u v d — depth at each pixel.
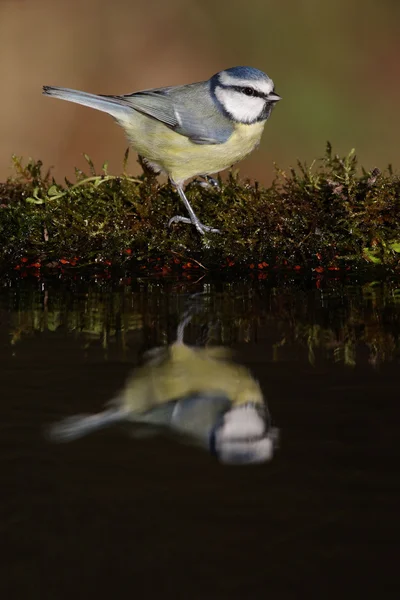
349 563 3.31
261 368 5.58
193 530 3.56
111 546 3.43
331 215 8.49
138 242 8.70
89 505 3.79
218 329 6.56
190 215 8.73
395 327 6.52
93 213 8.88
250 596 3.09
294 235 8.45
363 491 3.88
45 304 7.38
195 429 4.66
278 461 4.25
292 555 3.34
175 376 5.37
